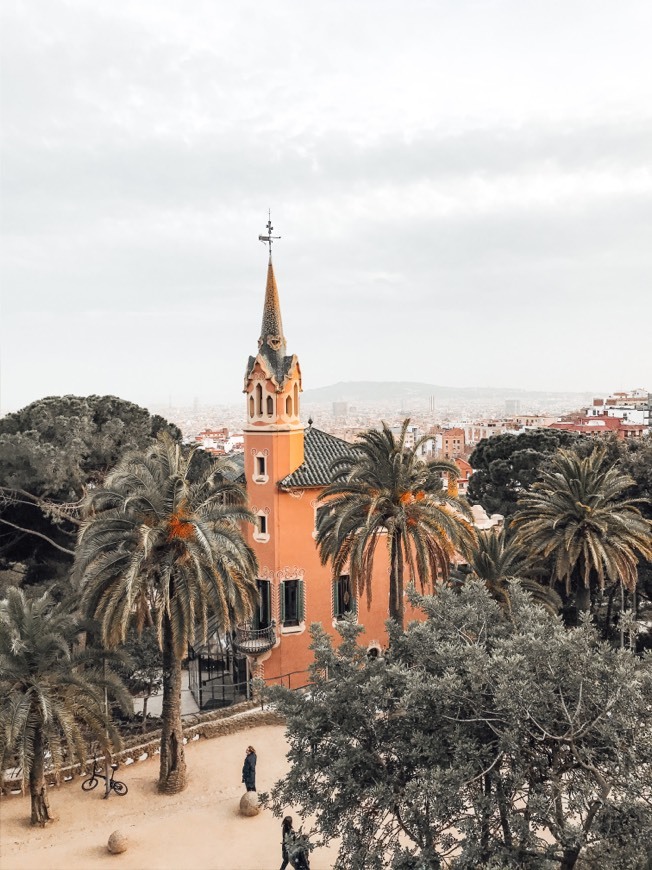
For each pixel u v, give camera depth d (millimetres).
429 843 14438
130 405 48969
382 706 16484
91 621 25016
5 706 22094
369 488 30453
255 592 27281
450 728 15586
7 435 40312
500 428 193125
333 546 31328
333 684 17078
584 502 34000
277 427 35969
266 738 30344
